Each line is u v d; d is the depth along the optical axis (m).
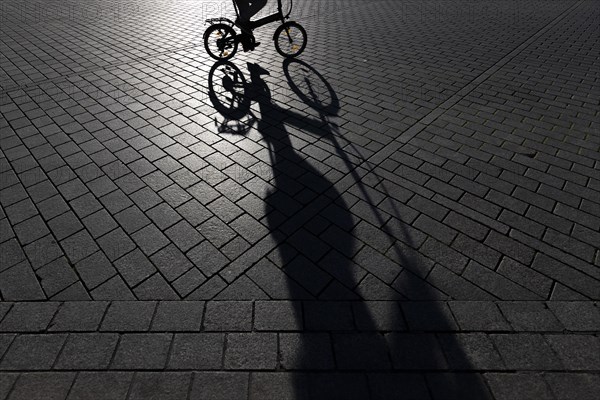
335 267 3.17
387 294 2.95
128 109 5.69
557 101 5.92
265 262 3.22
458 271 3.12
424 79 6.76
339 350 2.58
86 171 4.33
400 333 2.68
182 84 6.54
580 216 3.65
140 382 2.38
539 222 3.59
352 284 3.03
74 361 2.49
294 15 10.88
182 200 3.90
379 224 3.61
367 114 5.59
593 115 5.50
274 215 3.72
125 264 3.19
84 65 7.31
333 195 3.98
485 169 4.35
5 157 4.57
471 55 7.83
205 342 2.62
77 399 2.29
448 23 9.98
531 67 7.21
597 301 2.88
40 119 5.41
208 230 3.54
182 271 3.13
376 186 4.11
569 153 4.62
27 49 8.14
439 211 3.75
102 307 2.84
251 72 7.05
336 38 8.93
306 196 3.97
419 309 2.83
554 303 2.86
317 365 2.49
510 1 12.09
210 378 2.41
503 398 2.31
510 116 5.50
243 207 3.82
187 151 4.71
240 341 2.63
